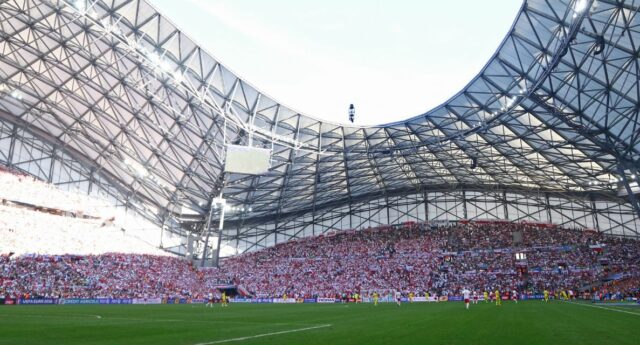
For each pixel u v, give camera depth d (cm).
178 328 1623
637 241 7075
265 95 5016
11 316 2347
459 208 8056
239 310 3394
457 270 7012
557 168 6278
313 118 5353
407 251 7531
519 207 7944
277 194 7088
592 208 7594
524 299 5784
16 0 4019
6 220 5678
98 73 4841
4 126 5997
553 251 7138
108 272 5997
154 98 4900
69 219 6378
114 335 1361
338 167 6512
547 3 3572
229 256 8069
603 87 3997
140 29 4169
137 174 6581
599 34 3481
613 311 2642
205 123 5169
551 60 3806
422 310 3088
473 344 1110
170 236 7644
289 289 6806
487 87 4769
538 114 4875
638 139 4469
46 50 4681
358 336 1308
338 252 7750
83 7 3428
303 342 1152
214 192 6359
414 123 5462
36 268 5447
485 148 5941
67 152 6600
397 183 7838
